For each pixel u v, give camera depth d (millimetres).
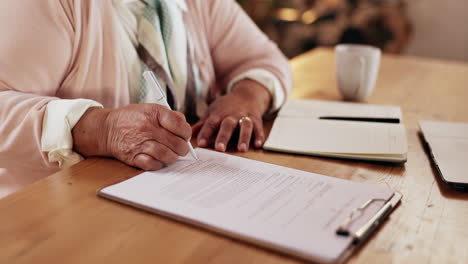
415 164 710
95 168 666
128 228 497
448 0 2889
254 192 569
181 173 634
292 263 438
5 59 724
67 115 689
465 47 2943
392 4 2979
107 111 714
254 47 1106
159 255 450
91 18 807
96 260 440
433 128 845
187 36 999
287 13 3117
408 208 560
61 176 635
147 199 548
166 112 672
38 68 751
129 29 884
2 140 713
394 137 772
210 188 582
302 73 1359
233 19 1114
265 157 728
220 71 1141
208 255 450
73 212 531
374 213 516
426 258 455
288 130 821
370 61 1053
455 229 512
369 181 643
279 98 992
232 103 884
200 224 495
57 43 764
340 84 1098
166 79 924
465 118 964
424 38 3025
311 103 1009
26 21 732
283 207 527
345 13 3021
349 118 891
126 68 877
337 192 568
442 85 1244
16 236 479
